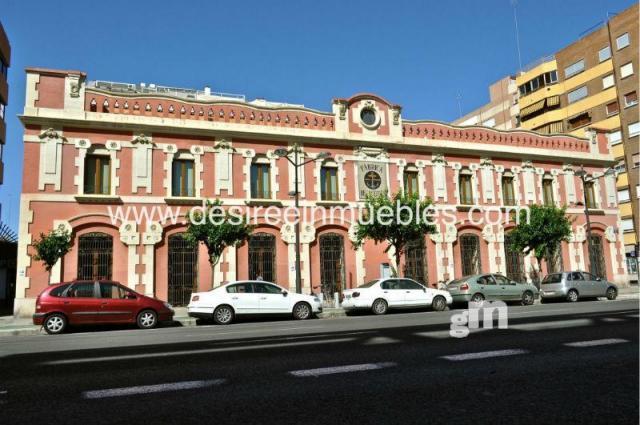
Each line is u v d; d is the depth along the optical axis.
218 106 23.42
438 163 27.47
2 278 30.33
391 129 26.59
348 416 4.64
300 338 10.48
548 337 9.45
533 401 5.06
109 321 14.91
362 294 18.66
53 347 10.10
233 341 10.36
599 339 9.01
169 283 21.61
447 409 4.83
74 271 20.28
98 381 6.38
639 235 39.66
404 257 25.95
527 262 28.89
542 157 30.47
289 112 24.72
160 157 22.19
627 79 41.00
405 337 10.01
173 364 7.50
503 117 56.12
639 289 29.00
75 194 20.59
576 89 45.72
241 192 23.25
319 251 24.34
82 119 20.86
